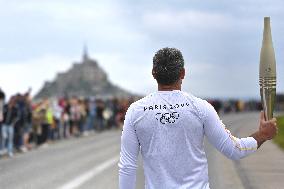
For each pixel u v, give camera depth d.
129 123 4.61
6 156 22.27
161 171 4.54
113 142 30.39
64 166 18.83
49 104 27.30
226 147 4.57
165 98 4.59
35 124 26.83
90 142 30.36
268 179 15.19
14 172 17.12
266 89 4.33
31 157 21.95
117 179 15.62
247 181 14.80
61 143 29.47
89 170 17.73
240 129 42.28
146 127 4.56
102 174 16.72
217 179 15.22
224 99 93.06
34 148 26.23
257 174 16.27
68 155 22.91
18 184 14.64
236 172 16.77
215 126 4.57
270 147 26.08
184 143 4.52
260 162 19.62
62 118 31.77
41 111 26.89
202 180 4.55
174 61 4.58
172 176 4.53
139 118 4.57
